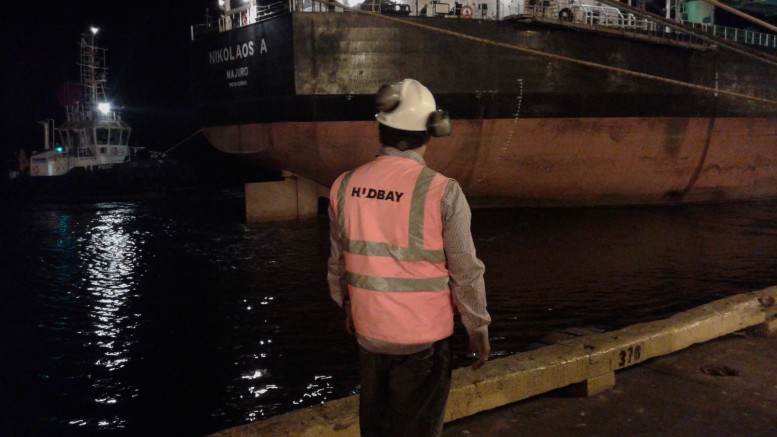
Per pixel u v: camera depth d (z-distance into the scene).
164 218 23.44
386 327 2.06
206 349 8.36
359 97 16.80
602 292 10.85
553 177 19.22
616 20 19.50
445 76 16.91
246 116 18.62
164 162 36.62
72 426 6.15
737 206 21.98
